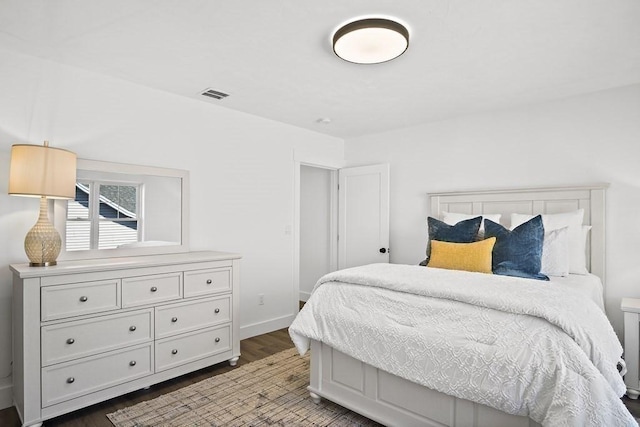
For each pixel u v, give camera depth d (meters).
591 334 1.56
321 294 2.38
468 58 2.38
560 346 1.50
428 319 1.88
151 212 2.93
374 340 2.01
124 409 2.23
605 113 2.95
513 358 1.55
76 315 2.13
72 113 2.55
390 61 2.43
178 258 2.69
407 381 1.92
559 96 3.11
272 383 2.61
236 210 3.55
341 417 2.17
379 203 4.27
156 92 2.99
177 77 2.74
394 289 2.10
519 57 2.37
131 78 2.77
